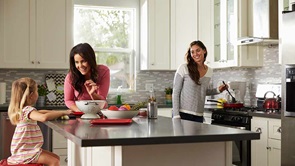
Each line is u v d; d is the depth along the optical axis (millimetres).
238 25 5031
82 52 3270
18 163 3205
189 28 6020
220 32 5418
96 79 3430
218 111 4902
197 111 4078
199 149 2309
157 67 6246
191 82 4043
